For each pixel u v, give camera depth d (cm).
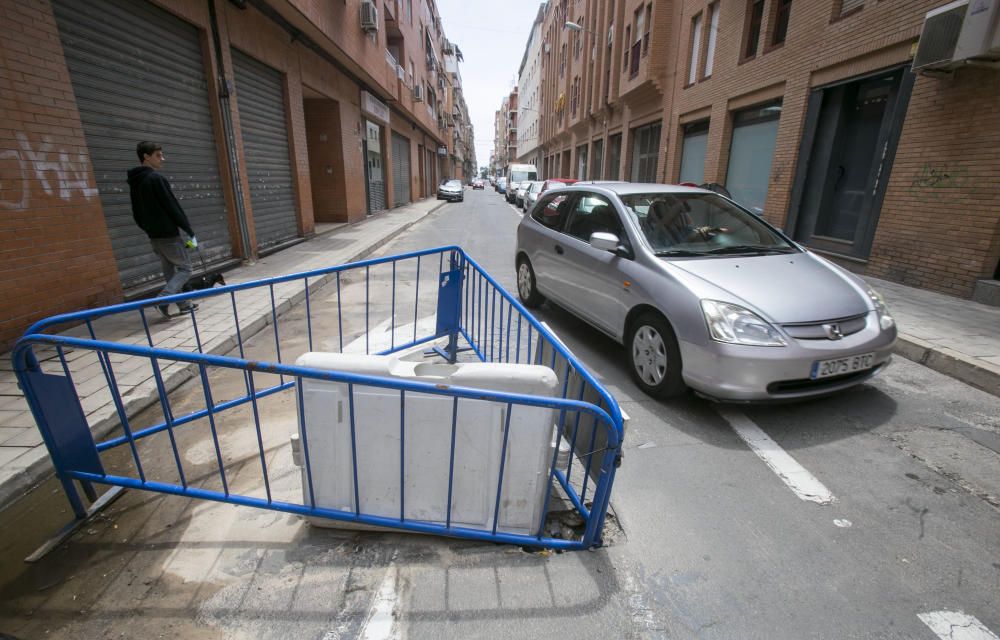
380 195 2119
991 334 498
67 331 493
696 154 1495
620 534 244
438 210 2497
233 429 337
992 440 331
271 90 1034
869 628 194
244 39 878
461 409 214
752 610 201
